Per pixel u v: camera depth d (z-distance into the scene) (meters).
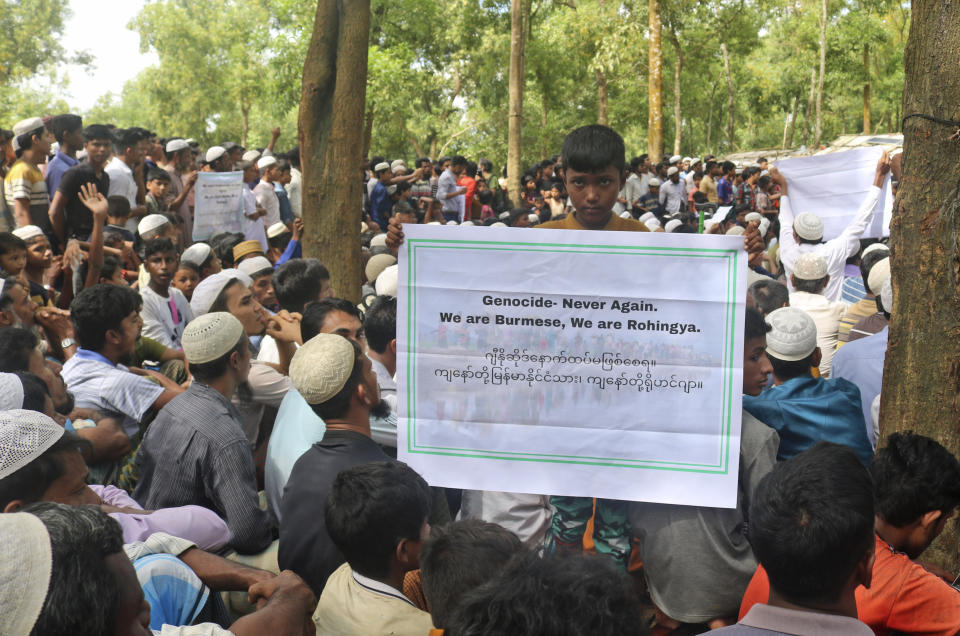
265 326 4.69
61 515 1.53
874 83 46.91
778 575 1.80
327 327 3.66
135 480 3.74
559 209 14.04
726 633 1.80
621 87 37.66
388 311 3.57
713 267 2.64
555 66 31.70
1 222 7.32
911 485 2.45
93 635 1.45
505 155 37.31
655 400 2.72
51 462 2.38
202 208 8.12
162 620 2.36
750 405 3.10
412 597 2.55
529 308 2.76
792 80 49.44
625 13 31.92
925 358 3.09
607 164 3.17
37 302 5.49
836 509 1.74
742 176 20.36
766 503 1.84
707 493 2.71
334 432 2.90
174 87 48.53
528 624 1.32
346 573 2.45
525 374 2.79
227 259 6.88
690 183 21.23
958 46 2.97
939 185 3.03
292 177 11.19
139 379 3.93
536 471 2.81
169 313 5.60
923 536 2.52
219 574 2.57
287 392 3.93
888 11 42.03
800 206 8.02
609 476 2.76
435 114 40.22
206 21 49.22
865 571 1.83
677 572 2.83
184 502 3.24
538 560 1.45
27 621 1.37
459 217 15.36
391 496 2.32
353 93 5.48
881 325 5.05
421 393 2.85
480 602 1.38
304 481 2.83
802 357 3.33
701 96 44.28
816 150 32.06
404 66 27.00
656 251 2.66
